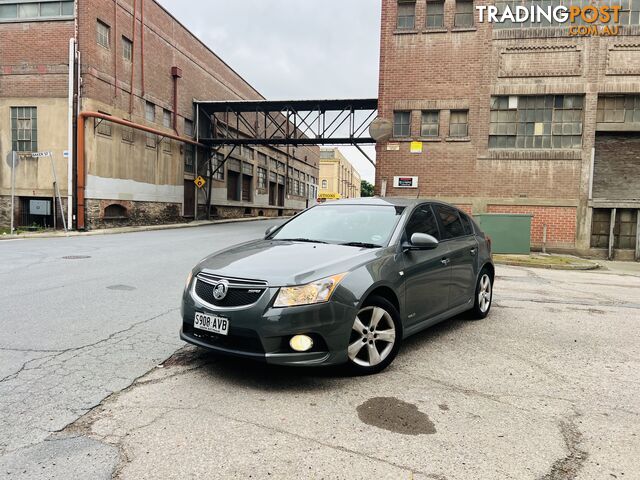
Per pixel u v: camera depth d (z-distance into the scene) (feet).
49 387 11.74
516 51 52.44
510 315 21.17
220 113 104.47
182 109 88.69
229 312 11.89
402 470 8.50
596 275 37.99
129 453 8.82
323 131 88.48
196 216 96.17
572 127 52.19
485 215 46.93
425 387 12.42
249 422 10.17
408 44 54.80
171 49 84.48
